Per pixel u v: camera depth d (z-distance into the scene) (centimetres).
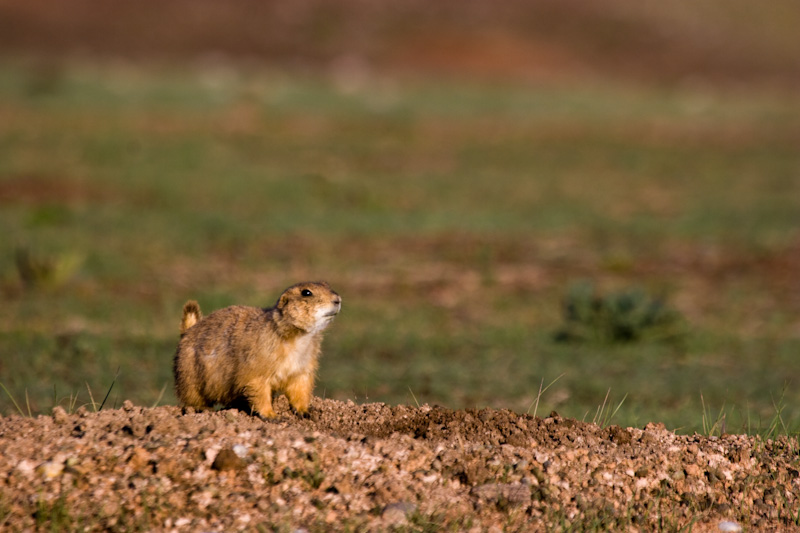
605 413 1764
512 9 13912
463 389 2069
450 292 3291
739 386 2162
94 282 3203
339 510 1044
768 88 11756
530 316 2977
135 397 1853
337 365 2272
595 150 6912
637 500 1143
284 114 7588
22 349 2267
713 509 1152
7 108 7038
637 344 2642
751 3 15612
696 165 6450
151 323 2634
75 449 1111
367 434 1280
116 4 12438
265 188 5353
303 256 3806
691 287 3409
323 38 12206
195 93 8038
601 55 12712
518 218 4759
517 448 1212
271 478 1091
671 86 11444
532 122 7850
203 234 4144
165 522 1008
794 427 1628
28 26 11319
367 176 5844
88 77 8431
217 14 12538
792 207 5053
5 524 991
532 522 1059
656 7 14662
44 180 5194
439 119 7806
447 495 1090
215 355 1288
